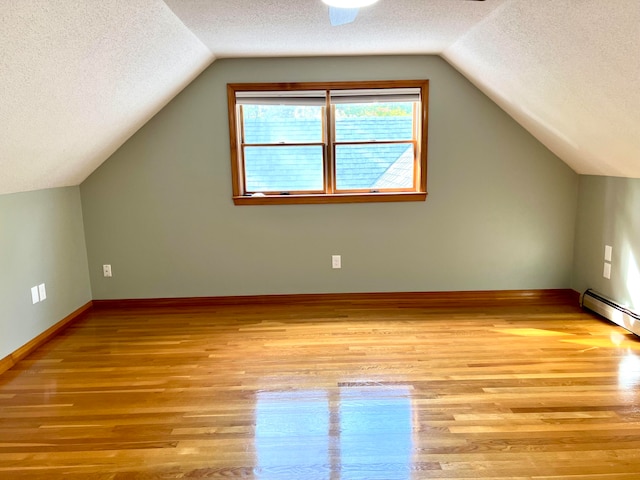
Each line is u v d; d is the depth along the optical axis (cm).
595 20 200
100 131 315
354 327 343
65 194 362
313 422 217
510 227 392
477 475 180
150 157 380
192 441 204
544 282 397
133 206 388
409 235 394
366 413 224
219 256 396
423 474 181
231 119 374
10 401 243
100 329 349
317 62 366
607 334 319
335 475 181
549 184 385
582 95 262
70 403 239
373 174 391
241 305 400
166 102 367
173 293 399
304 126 384
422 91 371
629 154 287
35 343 314
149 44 256
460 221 391
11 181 281
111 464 190
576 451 193
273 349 304
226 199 387
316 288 400
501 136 377
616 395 236
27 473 185
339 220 391
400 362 280
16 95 207
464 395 239
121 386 257
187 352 302
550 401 232
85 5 185
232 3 235
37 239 323
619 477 177
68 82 229
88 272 394
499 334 323
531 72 281
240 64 366
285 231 393
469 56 324
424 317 363
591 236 367
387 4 241
